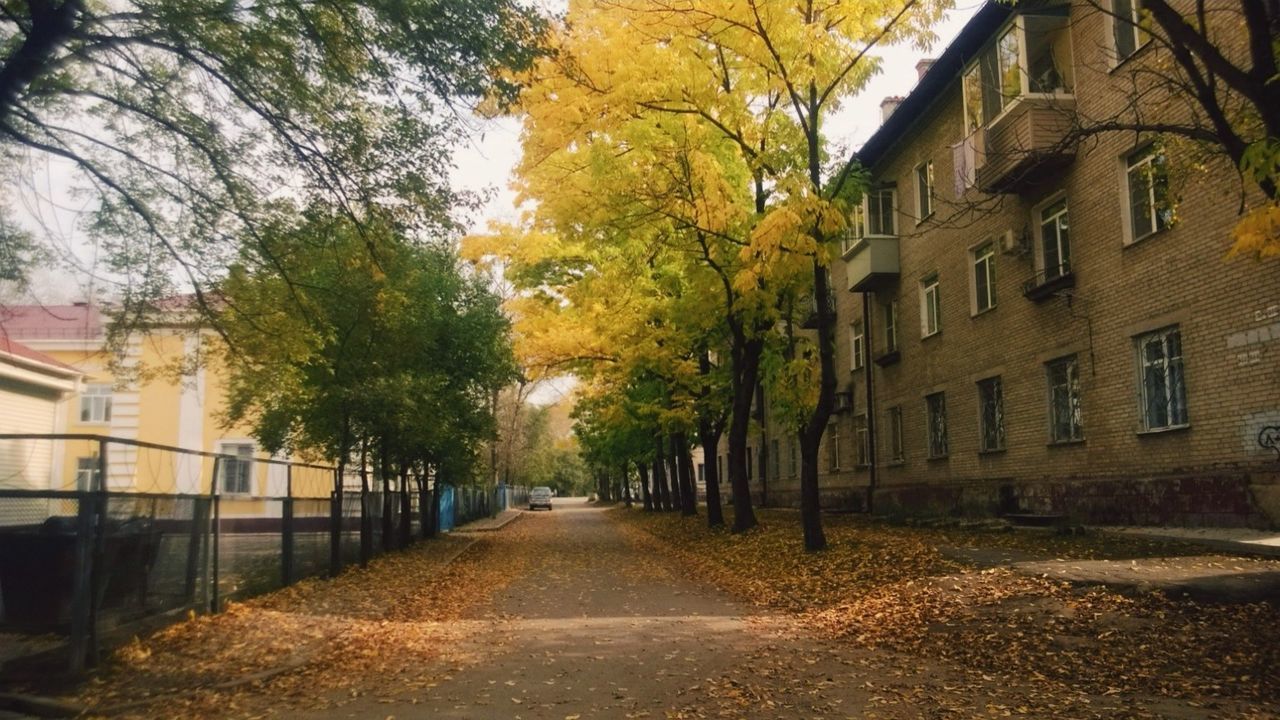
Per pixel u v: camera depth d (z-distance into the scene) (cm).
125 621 838
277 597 1241
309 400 1591
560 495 13338
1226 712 614
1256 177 628
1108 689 686
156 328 1288
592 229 1730
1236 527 1224
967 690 698
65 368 2348
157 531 902
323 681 766
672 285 2111
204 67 1002
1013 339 1869
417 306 1736
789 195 1426
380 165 1079
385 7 933
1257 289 1206
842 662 815
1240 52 1187
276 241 1185
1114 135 1502
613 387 2983
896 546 1480
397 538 2353
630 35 1445
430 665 832
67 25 892
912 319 2422
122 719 643
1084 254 1600
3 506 782
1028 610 937
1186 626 817
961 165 1877
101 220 1134
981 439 2027
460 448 2186
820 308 1584
